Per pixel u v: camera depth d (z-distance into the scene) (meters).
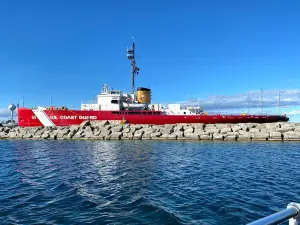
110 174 22.59
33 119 69.62
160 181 19.70
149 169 24.89
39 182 19.84
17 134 67.69
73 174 22.83
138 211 12.86
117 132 61.94
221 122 67.38
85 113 68.50
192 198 15.06
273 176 21.61
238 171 23.86
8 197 15.73
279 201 14.52
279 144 49.28
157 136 59.56
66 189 17.55
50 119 69.00
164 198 15.09
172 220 11.50
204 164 27.83
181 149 42.03
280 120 69.38
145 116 68.00
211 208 13.21
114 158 32.50
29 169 25.69
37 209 13.44
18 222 11.67
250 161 29.94
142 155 35.03
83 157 33.84
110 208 13.42
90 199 15.10
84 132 63.53
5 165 28.41
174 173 22.88
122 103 70.88
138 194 16.00
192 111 71.75
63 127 66.31
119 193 16.33
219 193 16.20
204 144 49.81
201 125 61.41
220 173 22.89
